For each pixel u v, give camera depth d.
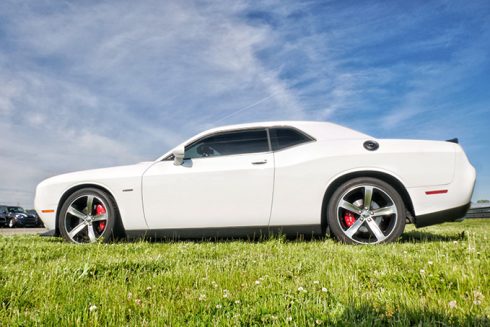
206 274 2.03
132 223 4.03
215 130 4.20
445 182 3.53
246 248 3.29
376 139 3.86
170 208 3.95
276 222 3.77
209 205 3.86
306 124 4.09
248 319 1.37
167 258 2.70
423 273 1.83
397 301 1.50
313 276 2.00
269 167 3.79
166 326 1.29
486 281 1.70
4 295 1.64
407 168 3.60
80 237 4.22
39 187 4.41
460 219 3.60
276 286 1.80
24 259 2.82
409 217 3.69
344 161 3.69
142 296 1.66
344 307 1.41
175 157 3.97
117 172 4.20
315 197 3.71
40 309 1.48
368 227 3.58
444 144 3.71
